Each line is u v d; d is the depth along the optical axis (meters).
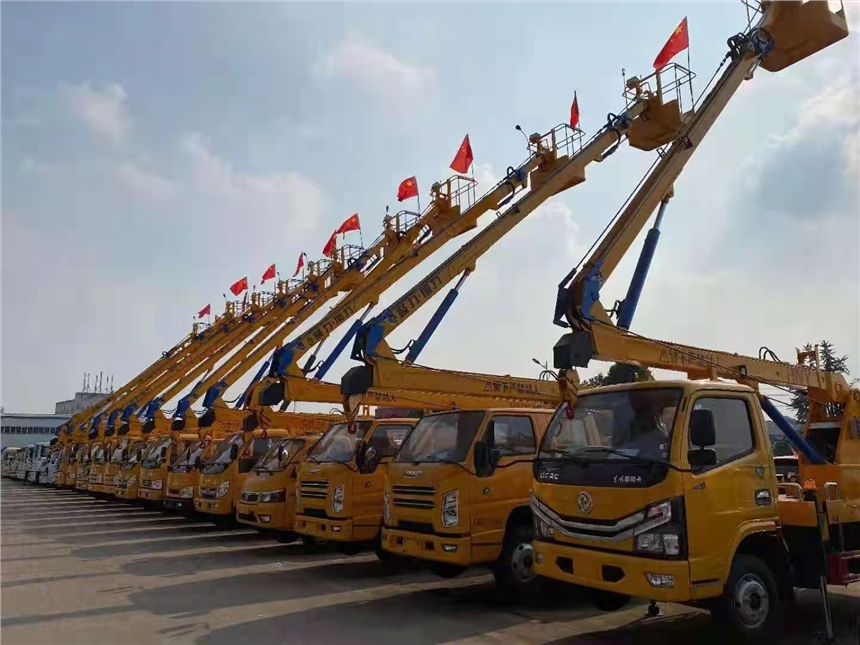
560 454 6.64
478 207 15.34
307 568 10.49
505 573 7.90
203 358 29.00
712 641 6.46
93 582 9.39
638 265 9.23
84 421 34.16
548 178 13.34
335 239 23.14
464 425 8.55
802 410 9.41
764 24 11.24
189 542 13.46
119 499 22.58
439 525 7.78
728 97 10.60
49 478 33.66
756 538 6.18
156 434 22.97
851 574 6.52
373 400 12.14
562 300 8.10
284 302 24.31
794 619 7.27
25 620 7.32
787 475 8.69
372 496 10.26
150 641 6.52
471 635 6.69
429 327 12.35
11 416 68.06
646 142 12.98
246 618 7.38
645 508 5.64
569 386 7.23
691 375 8.65
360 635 6.70
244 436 15.35
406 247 17.69
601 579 5.81
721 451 6.16
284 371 14.52
